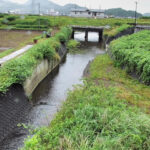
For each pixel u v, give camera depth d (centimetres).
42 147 611
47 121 1077
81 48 3538
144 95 1196
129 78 1577
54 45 2306
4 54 1870
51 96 1454
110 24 4941
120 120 704
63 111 938
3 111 949
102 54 2961
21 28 4094
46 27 4391
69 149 568
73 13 7438
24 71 1205
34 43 2589
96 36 5875
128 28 4016
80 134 639
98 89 1145
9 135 924
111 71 1781
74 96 1082
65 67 2295
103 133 652
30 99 1341
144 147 591
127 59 1739
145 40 2358
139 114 810
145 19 5881
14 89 1138
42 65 1767
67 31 3822
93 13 7444
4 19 4706
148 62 1386
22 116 1107
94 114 764
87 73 1900
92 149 555
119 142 583
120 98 1092
